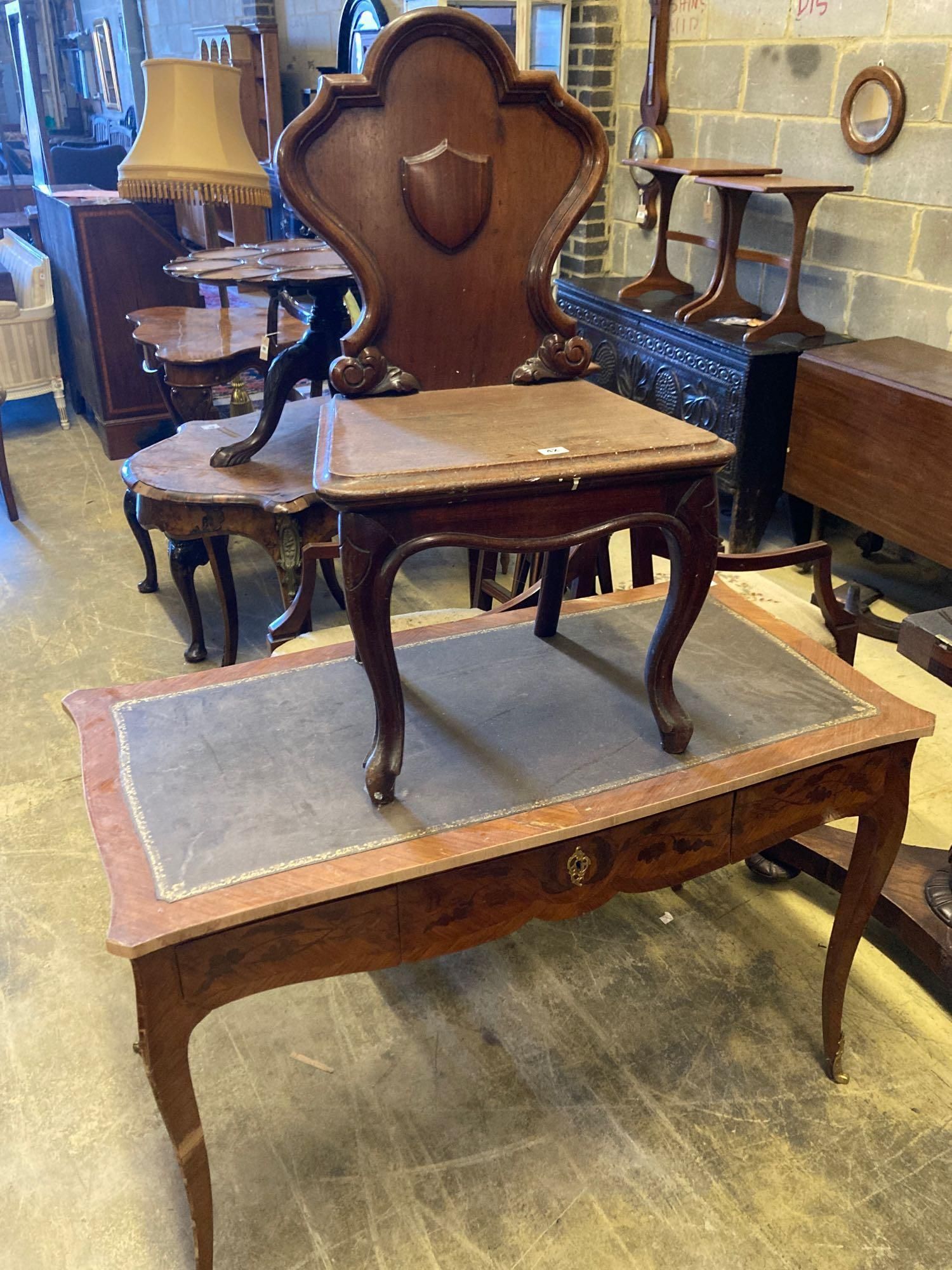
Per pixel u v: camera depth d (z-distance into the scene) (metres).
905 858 1.87
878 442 2.94
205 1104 1.65
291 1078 1.70
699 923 2.03
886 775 1.47
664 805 1.28
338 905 1.17
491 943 1.98
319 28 5.91
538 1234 1.44
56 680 2.88
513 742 1.40
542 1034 1.78
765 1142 1.58
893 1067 1.71
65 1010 1.83
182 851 1.19
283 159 1.25
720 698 1.51
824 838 1.93
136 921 1.08
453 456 1.17
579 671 1.58
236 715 1.46
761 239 3.86
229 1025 1.80
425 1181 1.52
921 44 3.06
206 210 3.36
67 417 5.03
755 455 3.42
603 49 4.35
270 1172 1.54
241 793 1.29
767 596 2.35
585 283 4.36
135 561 3.66
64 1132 1.61
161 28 8.30
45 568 3.58
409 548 1.15
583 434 1.25
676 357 3.67
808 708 1.48
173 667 2.96
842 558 3.63
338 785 1.31
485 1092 1.67
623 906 2.08
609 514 1.22
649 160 3.90
